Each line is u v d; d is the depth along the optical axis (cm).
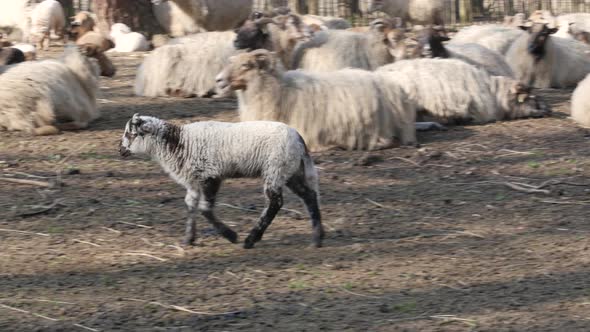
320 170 1396
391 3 3036
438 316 857
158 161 1036
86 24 2469
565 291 920
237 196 1273
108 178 1361
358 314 866
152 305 895
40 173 1381
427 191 1298
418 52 1798
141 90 1906
